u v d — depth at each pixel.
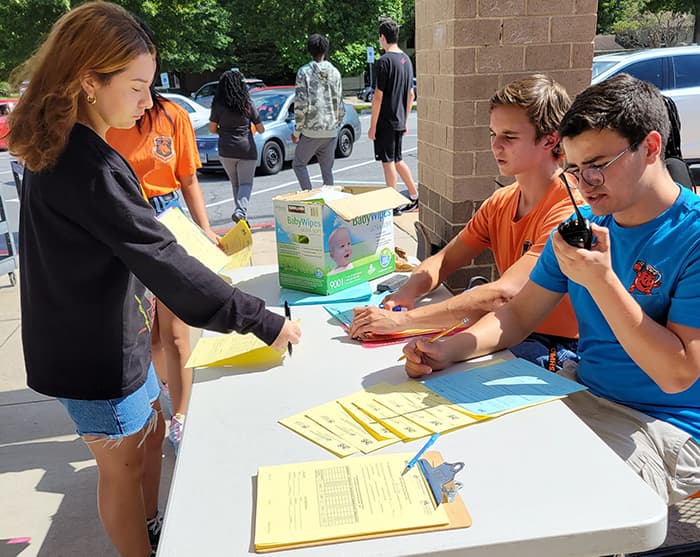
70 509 2.54
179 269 1.51
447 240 3.07
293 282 2.21
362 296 2.13
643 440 1.58
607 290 1.39
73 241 1.50
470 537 1.01
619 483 1.12
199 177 9.99
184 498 1.14
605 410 1.69
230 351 1.71
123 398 1.68
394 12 26.11
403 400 1.45
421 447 1.26
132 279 1.63
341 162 10.69
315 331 1.88
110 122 1.55
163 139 2.75
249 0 24.88
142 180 2.74
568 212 1.94
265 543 1.00
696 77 7.53
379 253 2.32
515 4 2.73
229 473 1.21
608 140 1.43
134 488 1.84
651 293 1.54
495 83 2.81
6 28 21.52
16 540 2.38
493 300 1.89
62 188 1.45
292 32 25.28
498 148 2.07
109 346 1.61
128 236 1.46
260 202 7.98
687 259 1.48
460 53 2.76
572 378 1.86
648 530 1.03
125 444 1.75
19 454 2.93
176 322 2.68
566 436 1.27
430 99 3.18
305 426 1.35
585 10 2.78
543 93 1.98
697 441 1.59
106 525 1.87
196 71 24.88
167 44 23.22
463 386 1.51
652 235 1.53
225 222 7.10
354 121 11.23
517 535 1.01
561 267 1.46
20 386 3.58
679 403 1.63
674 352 1.41
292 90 10.40
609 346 1.71
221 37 24.55
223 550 1.01
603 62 7.75
